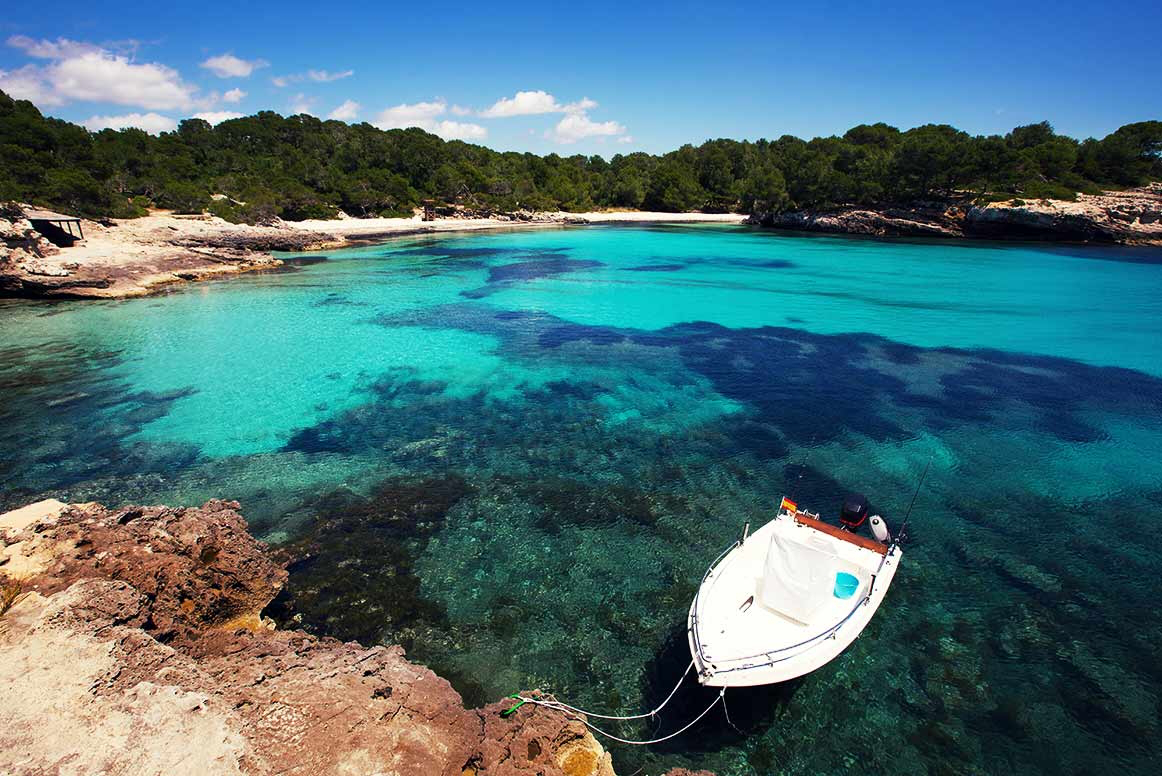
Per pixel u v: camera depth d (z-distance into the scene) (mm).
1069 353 28594
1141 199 73625
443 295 41719
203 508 13039
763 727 10047
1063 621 12141
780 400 22984
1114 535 14805
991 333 32219
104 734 6449
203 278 46844
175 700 7000
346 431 20297
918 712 10250
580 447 19312
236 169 94375
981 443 19359
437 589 13008
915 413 21672
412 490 16812
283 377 25047
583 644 11617
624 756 9594
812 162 94750
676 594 12898
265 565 12023
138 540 11031
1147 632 11852
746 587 11109
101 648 7691
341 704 7293
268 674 8016
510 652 11422
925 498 16375
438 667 11055
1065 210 71625
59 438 19469
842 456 18625
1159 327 33062
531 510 15867
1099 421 20938
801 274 51375
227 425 20594
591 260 59719
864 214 85375
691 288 45156
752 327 33875
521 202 106750
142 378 24688
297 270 52031
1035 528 15086
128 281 41562
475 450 19109
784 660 9688
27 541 10219
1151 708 10258
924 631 11914
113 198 62094
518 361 27547
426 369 26297
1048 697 10477
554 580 13289
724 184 123500
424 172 104438
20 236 39438
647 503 16188
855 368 26578
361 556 14008
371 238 77875
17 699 6812
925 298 41188
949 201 82688
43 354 27453
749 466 18078
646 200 123812
